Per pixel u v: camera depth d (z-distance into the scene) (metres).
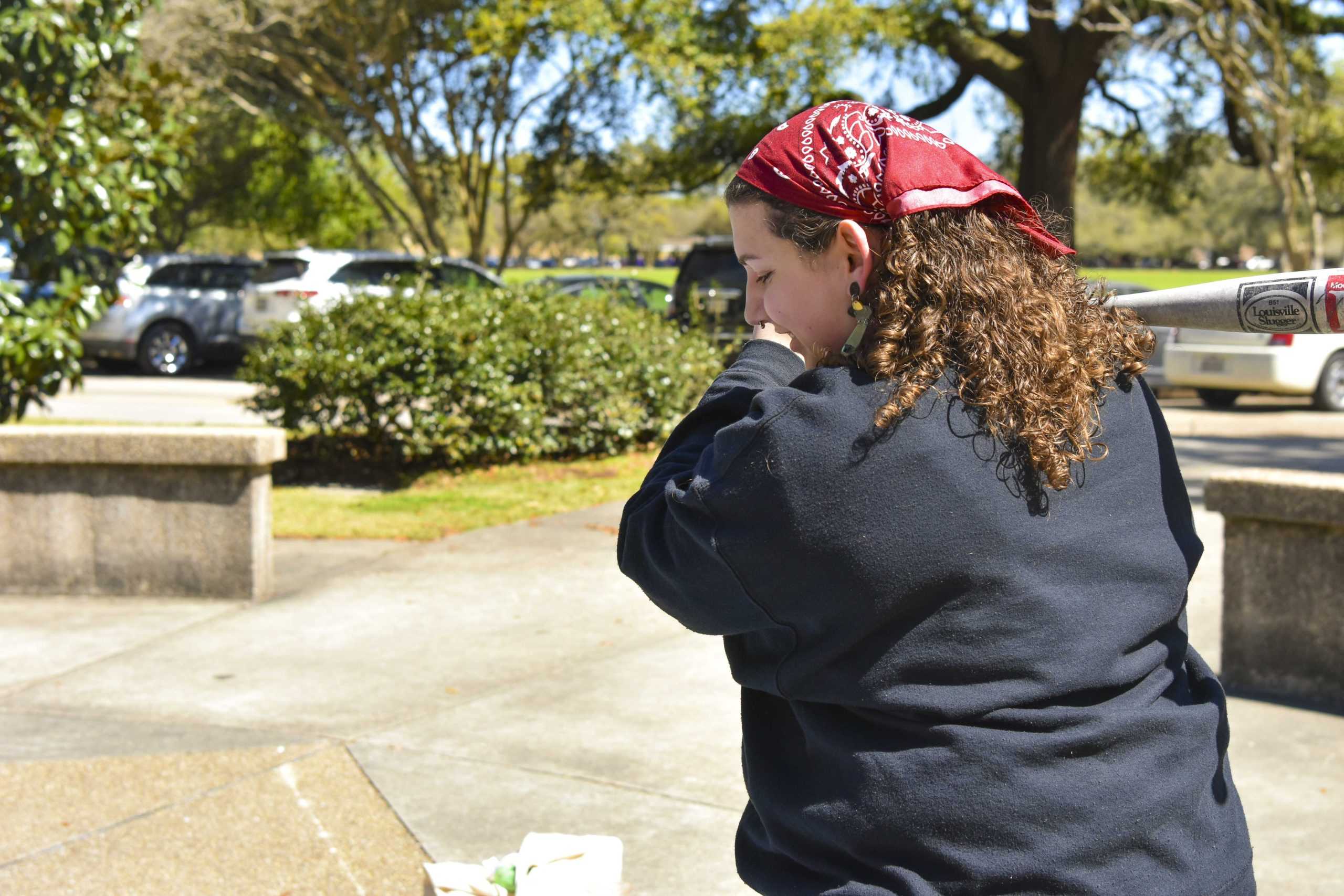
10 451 5.96
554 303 10.20
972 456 1.23
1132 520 1.30
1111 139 25.52
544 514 8.02
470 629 5.57
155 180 7.75
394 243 46.91
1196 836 1.25
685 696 4.68
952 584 1.21
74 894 3.23
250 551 5.98
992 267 1.28
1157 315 1.43
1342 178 24.25
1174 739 1.26
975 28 21.00
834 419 1.23
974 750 1.21
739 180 1.38
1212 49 17.78
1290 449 11.11
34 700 4.64
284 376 9.65
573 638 5.44
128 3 7.55
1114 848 1.20
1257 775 3.86
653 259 61.50
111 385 17.39
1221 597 5.91
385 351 9.48
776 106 21.22
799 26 19.94
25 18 6.89
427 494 8.80
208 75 21.55
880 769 1.24
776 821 1.35
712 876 3.30
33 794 3.81
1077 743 1.22
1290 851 3.36
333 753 4.13
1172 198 26.97
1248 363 13.92
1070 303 1.34
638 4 20.20
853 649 1.26
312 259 17.03
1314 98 20.23
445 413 9.45
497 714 4.50
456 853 3.46
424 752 4.14
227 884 3.29
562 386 9.81
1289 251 18.36
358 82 22.94
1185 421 12.43
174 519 6.04
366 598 6.08
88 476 6.04
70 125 7.18
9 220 7.39
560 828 3.59
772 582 1.26
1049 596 1.23
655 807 3.73
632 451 10.55
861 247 1.30
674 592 1.36
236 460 5.90
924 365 1.24
